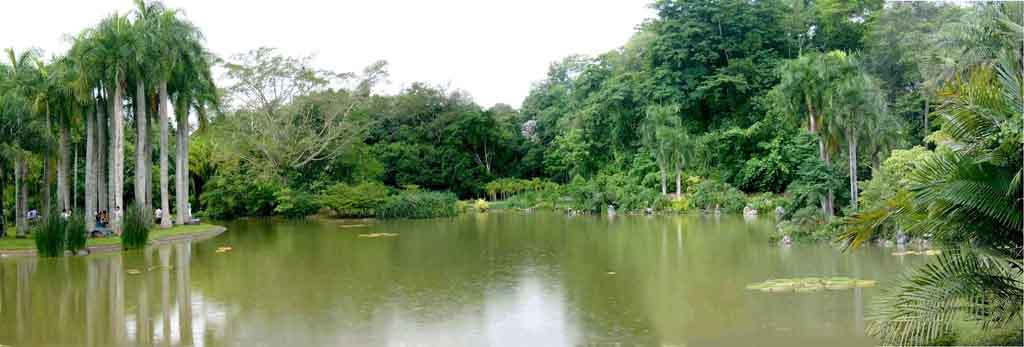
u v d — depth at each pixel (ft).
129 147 152.76
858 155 112.47
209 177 171.32
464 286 54.08
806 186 92.73
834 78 105.60
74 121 99.40
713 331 37.42
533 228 111.96
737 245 77.10
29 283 58.34
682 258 67.21
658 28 207.41
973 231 27.14
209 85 122.93
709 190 150.51
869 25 190.49
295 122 171.42
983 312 26.58
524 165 223.92
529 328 39.45
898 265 57.26
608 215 144.15
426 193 161.27
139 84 99.19
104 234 94.02
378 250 81.51
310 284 56.08
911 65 144.56
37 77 100.78
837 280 50.08
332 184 165.99
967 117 28.37
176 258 75.15
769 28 201.05
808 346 33.88
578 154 201.67
